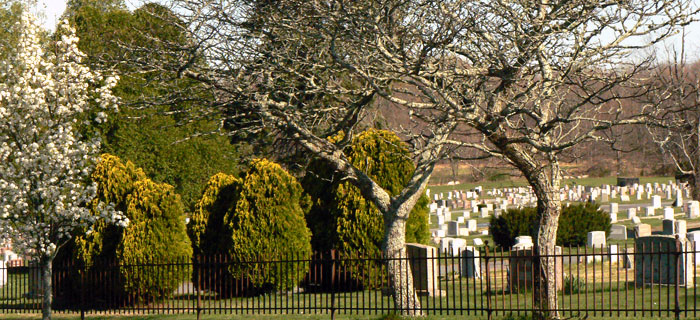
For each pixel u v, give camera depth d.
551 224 13.20
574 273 21.00
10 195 15.07
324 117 15.14
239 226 19.67
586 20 12.02
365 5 11.79
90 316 17.61
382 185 20.11
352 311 16.44
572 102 14.24
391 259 14.38
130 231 18.78
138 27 16.23
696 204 39.12
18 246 15.62
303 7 12.23
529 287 18.69
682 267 18.39
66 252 20.11
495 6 12.15
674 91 13.84
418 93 14.03
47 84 14.85
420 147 13.94
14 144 14.85
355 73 12.48
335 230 20.45
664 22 12.19
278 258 19.64
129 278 18.53
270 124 13.46
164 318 16.66
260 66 12.95
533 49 11.96
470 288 19.83
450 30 12.05
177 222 19.23
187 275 19.30
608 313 14.35
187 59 13.27
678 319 12.64
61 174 15.52
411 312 14.55
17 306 19.84
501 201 59.50
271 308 15.98
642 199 59.28
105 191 19.41
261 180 20.00
